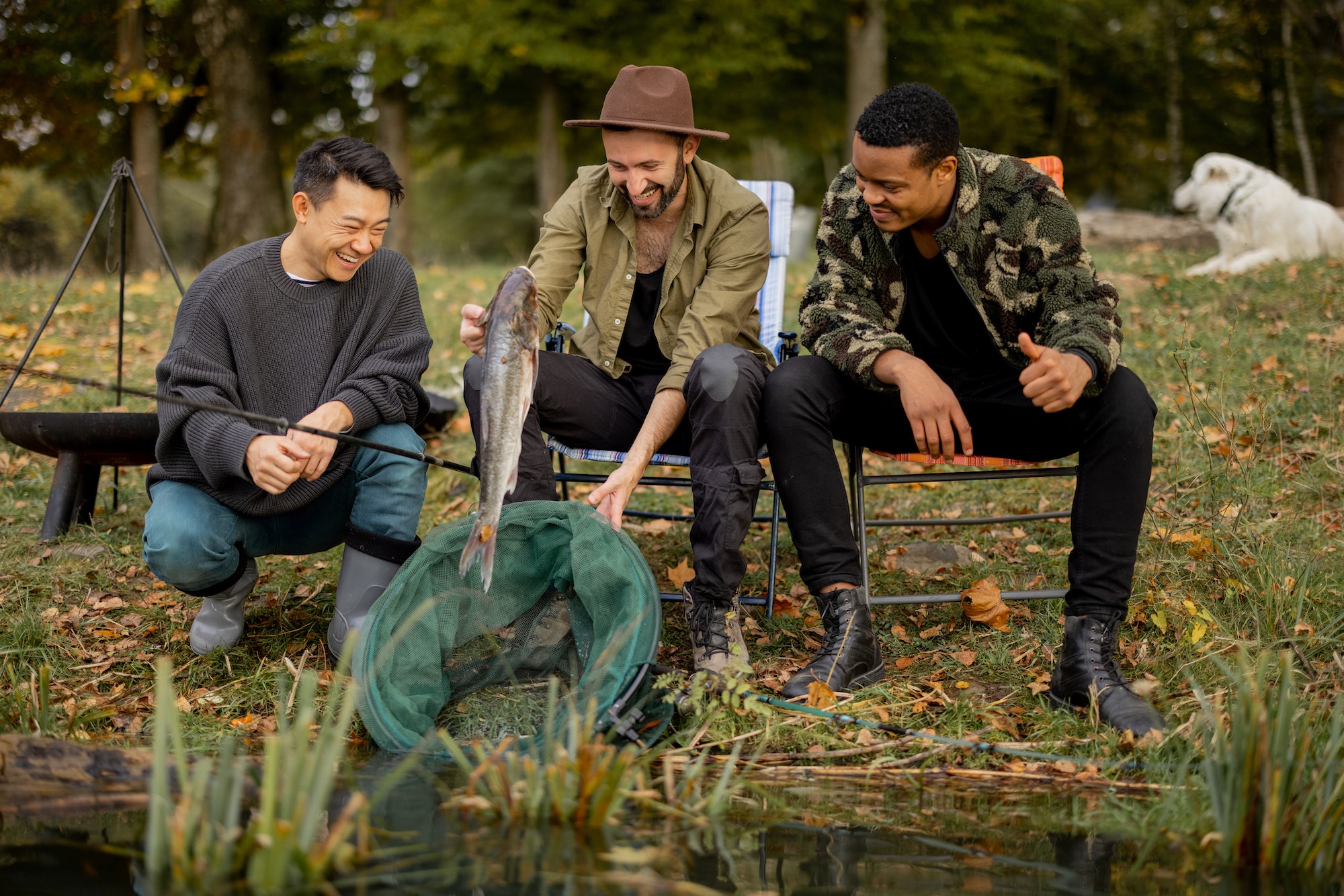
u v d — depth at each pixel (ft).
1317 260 25.80
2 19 46.83
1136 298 24.12
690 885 5.92
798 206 59.88
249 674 9.98
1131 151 66.85
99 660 10.26
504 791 6.98
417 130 60.75
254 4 45.57
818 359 9.68
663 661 10.24
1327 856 6.35
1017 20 53.16
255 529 10.02
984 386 10.00
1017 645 10.34
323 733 6.56
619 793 7.02
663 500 15.33
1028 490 15.07
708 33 46.68
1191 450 15.06
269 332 9.70
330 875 5.96
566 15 46.03
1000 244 9.43
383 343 10.04
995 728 8.72
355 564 9.91
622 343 11.02
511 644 9.46
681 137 10.26
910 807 7.35
